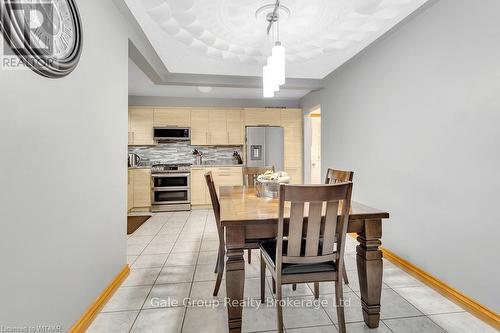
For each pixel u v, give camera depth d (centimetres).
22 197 109
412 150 226
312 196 128
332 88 384
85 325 153
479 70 167
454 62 185
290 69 353
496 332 150
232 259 142
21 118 108
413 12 212
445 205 193
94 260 170
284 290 202
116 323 160
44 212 122
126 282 212
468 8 174
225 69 351
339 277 142
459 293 181
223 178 524
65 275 138
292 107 566
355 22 226
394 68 248
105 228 186
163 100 538
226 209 162
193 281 216
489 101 161
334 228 139
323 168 417
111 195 196
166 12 214
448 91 190
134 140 521
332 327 157
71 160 144
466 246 177
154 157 559
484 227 165
